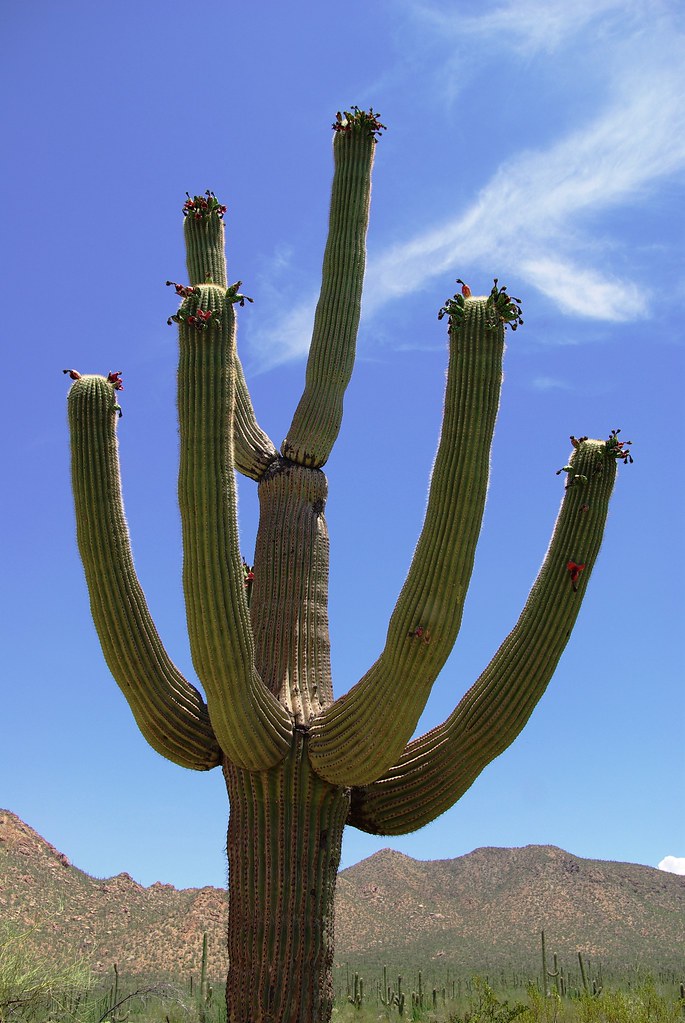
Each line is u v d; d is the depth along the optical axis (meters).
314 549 9.58
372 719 7.87
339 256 10.62
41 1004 9.69
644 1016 14.95
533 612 8.64
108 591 8.56
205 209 11.20
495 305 7.89
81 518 8.62
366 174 10.93
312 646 9.20
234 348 8.26
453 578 7.51
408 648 7.54
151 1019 14.66
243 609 7.94
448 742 8.74
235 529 7.96
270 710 8.32
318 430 9.97
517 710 8.59
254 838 8.34
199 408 7.96
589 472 8.66
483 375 7.71
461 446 7.62
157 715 8.68
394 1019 19.12
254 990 8.02
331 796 8.50
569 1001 16.41
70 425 8.81
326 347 10.30
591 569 8.63
